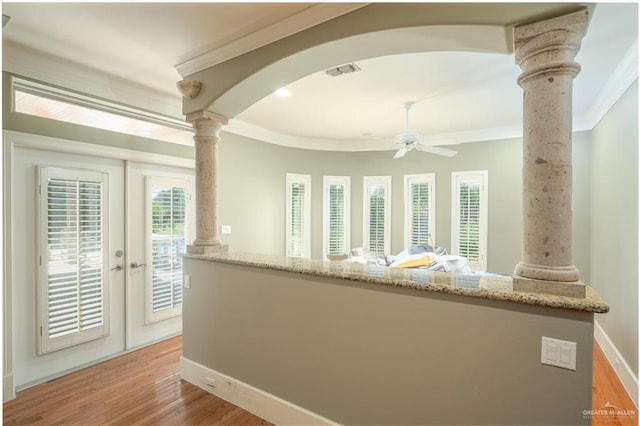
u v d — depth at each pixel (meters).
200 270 2.66
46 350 2.71
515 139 4.76
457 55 2.59
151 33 2.27
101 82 2.96
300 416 2.07
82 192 2.95
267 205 5.06
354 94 3.46
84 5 1.94
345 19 1.90
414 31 1.75
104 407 2.35
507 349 1.43
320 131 5.06
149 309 3.47
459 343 1.55
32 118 2.59
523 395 1.40
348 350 1.89
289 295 2.13
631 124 2.65
